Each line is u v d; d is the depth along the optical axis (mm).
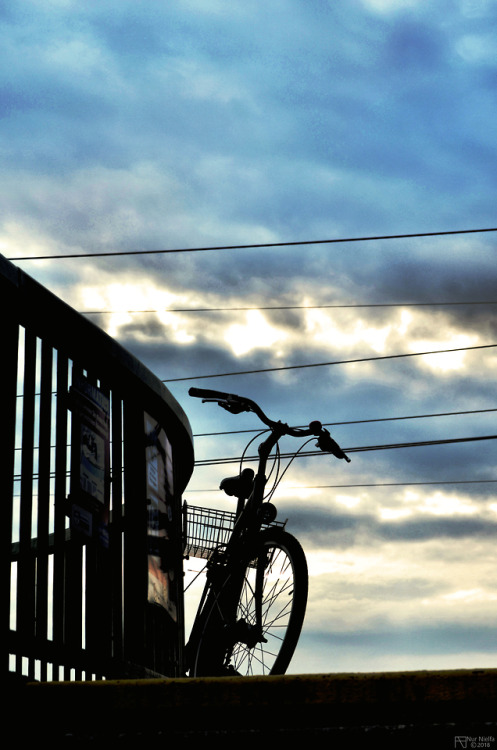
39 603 2762
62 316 3094
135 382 3842
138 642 3637
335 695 1938
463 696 1874
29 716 2092
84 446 3193
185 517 4527
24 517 2719
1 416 2643
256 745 1931
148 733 1998
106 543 3295
